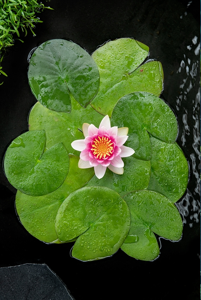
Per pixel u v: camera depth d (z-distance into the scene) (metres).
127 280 1.35
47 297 1.32
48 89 1.30
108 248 1.30
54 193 1.29
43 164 1.29
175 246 1.36
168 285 1.36
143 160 1.31
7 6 1.29
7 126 1.33
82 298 1.34
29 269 1.33
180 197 1.32
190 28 1.38
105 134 1.27
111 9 1.36
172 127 1.32
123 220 1.30
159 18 1.37
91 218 1.29
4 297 1.32
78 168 1.30
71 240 1.30
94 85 1.31
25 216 1.30
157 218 1.31
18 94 1.33
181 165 1.32
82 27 1.35
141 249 1.31
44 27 1.34
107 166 1.30
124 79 1.31
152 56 1.36
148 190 1.31
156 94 1.33
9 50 1.33
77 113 1.30
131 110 1.30
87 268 1.34
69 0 1.35
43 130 1.30
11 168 1.29
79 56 1.31
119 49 1.32
